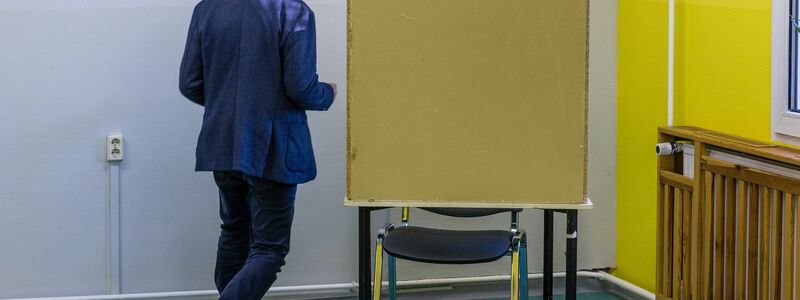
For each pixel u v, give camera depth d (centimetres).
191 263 344
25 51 323
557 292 372
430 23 204
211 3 283
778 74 259
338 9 340
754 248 245
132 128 333
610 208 373
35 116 327
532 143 206
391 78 206
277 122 275
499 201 208
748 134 278
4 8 320
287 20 271
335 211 352
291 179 279
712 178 262
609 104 367
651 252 343
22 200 330
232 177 283
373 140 208
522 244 277
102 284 338
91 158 332
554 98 204
